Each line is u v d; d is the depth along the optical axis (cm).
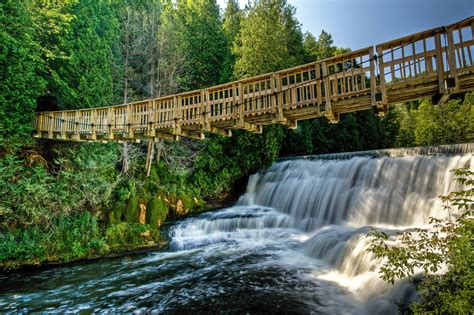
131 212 1473
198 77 2322
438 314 375
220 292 841
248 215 1596
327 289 809
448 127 3303
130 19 2030
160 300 813
